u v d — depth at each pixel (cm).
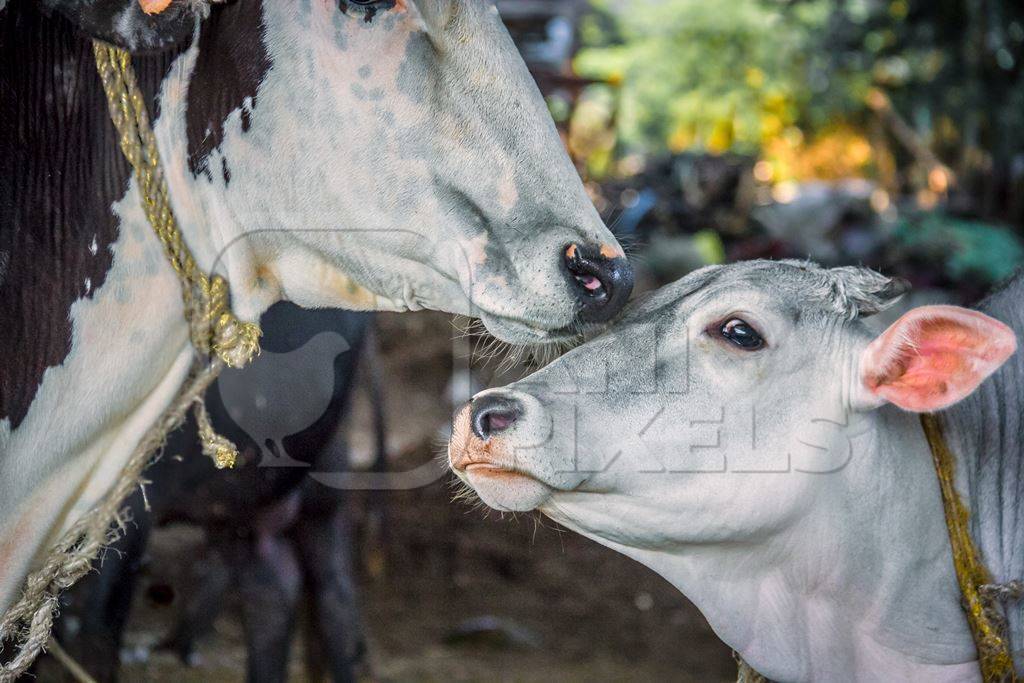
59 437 265
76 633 433
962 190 1298
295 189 264
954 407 294
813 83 1852
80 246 264
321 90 257
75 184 264
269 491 421
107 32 247
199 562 568
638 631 656
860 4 1477
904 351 264
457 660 596
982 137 1280
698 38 2020
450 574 713
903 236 1002
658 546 281
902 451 279
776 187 1423
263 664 436
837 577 278
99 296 266
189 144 268
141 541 421
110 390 269
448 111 254
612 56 2078
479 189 255
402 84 254
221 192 270
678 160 1155
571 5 1684
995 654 272
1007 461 298
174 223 269
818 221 1067
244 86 262
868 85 1622
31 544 266
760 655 285
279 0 259
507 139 255
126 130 262
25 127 260
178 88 266
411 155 256
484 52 255
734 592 284
